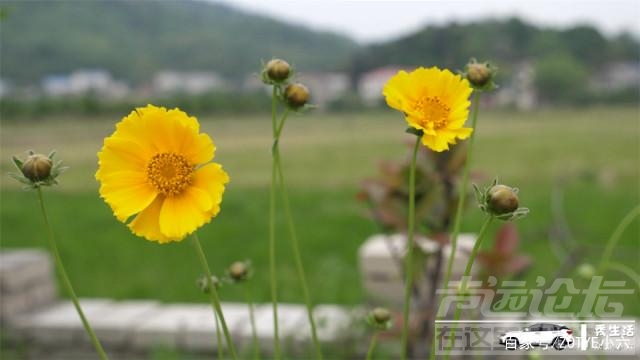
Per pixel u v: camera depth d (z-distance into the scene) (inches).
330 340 124.0
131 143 38.0
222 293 161.8
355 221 253.3
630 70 932.6
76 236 235.9
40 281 147.6
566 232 127.9
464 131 39.9
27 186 36.7
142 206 37.2
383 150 415.8
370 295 126.9
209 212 37.0
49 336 137.1
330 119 575.2
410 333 91.0
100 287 174.2
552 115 711.1
